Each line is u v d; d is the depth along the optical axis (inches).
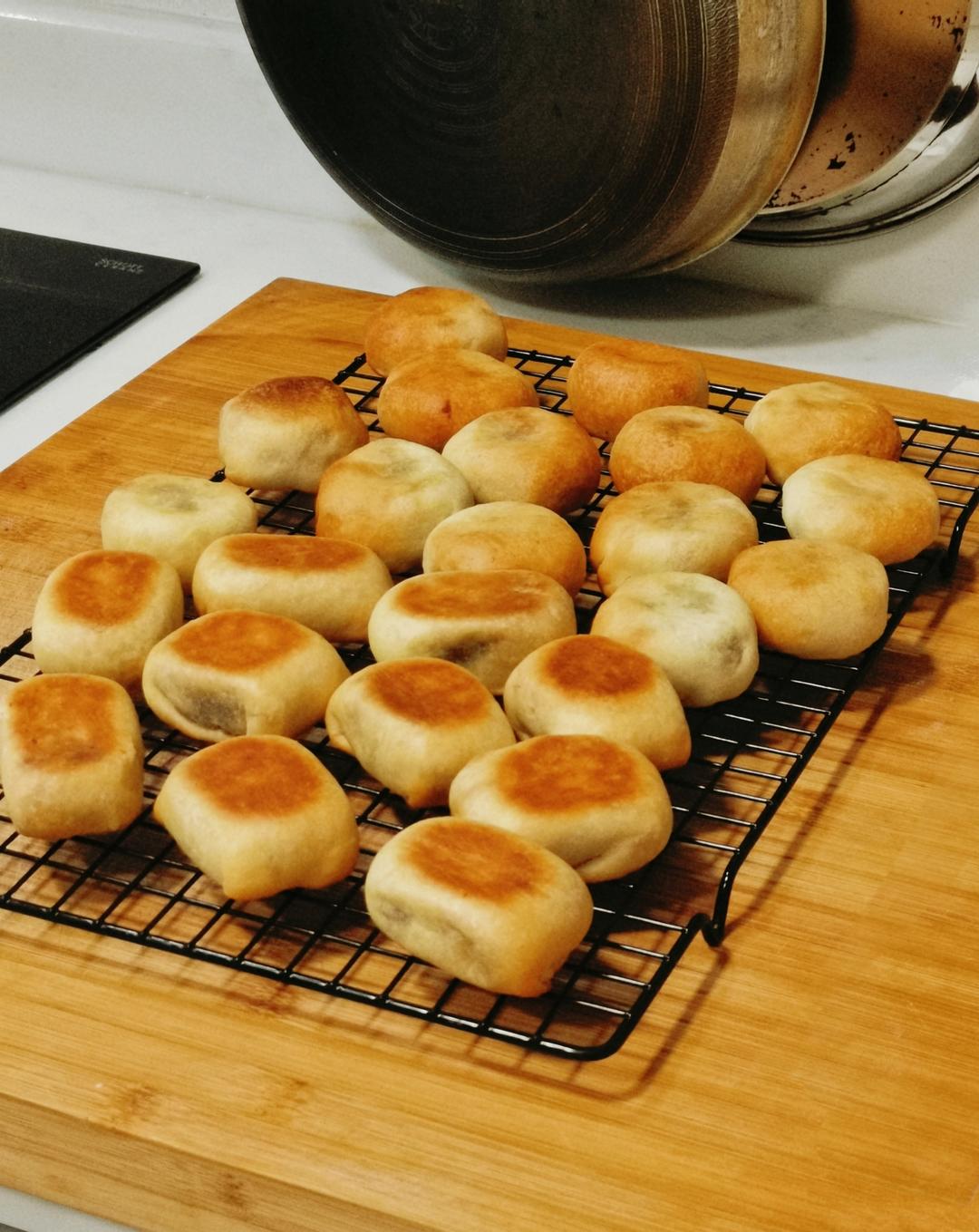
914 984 22.9
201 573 27.0
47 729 24.0
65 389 34.5
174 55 39.7
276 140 40.0
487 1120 21.4
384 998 22.0
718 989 22.8
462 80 33.9
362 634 27.0
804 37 30.5
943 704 26.8
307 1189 20.8
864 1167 20.9
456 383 30.8
